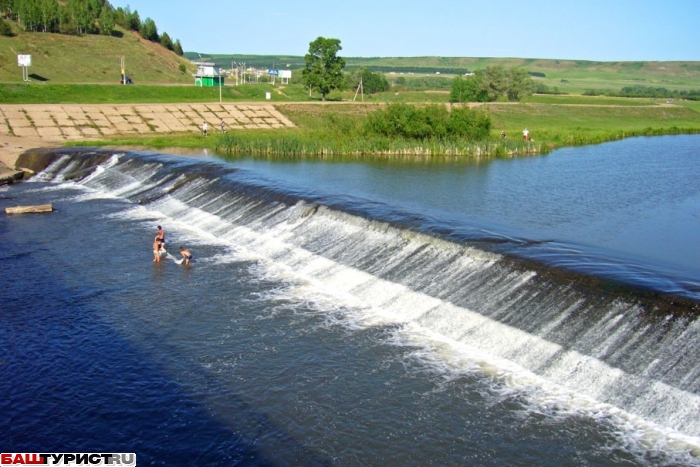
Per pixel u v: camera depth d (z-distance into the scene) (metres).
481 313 24.53
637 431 17.97
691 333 19.77
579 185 52.31
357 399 20.34
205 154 70.69
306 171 59.03
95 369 22.72
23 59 115.00
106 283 30.81
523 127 106.00
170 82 144.75
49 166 60.69
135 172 54.38
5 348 24.20
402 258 29.94
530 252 27.17
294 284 30.47
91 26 162.00
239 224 39.28
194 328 25.81
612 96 188.25
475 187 50.88
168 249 36.06
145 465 17.61
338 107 104.56
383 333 24.91
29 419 19.81
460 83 129.62
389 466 17.23
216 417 19.73
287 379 21.69
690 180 55.16
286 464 17.48
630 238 34.91
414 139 77.94
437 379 21.31
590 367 20.47
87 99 98.50
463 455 17.53
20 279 31.25
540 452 17.47
